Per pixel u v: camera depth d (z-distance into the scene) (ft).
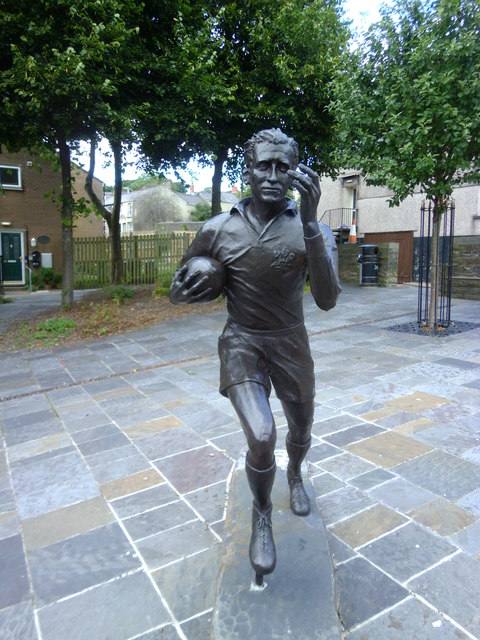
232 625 6.04
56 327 29.58
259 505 6.77
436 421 13.43
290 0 34.65
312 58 34.68
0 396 18.12
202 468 11.34
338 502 9.52
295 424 7.97
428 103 20.35
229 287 7.18
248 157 6.57
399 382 17.10
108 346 25.82
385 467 10.90
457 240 37.68
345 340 24.30
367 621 6.54
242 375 6.97
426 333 24.79
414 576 7.38
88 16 26.43
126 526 9.12
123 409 15.89
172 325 30.32
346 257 49.90
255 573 6.78
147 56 31.14
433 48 20.72
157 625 6.70
